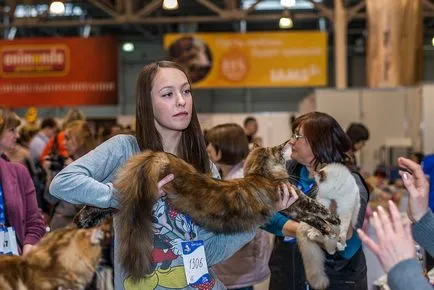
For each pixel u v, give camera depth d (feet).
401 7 31.99
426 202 5.46
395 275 4.39
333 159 8.43
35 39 39.19
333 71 51.55
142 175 5.69
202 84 37.45
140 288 5.84
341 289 8.13
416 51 32.19
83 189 5.75
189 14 48.93
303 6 48.24
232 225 5.82
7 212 9.40
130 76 52.54
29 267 7.29
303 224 7.95
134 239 5.70
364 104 31.63
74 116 18.63
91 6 46.50
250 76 37.42
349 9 41.55
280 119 38.91
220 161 11.25
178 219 5.91
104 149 6.19
